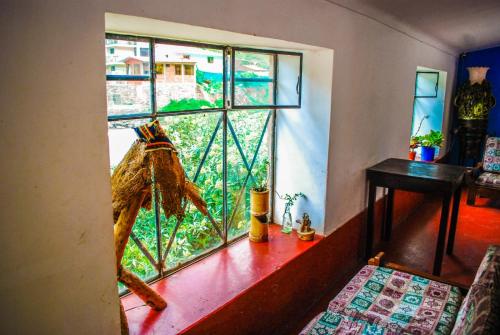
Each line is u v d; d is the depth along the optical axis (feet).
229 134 8.52
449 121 22.03
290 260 8.29
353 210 11.39
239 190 9.12
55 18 3.86
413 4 10.52
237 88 8.09
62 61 3.97
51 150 3.99
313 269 9.38
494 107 21.62
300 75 9.29
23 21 3.62
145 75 6.32
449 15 12.69
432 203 18.39
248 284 7.28
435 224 15.51
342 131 9.89
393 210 14.34
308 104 9.39
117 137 6.15
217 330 6.56
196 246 8.15
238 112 8.70
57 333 4.31
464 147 21.39
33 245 3.96
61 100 4.01
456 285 7.70
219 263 8.08
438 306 6.97
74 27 4.03
